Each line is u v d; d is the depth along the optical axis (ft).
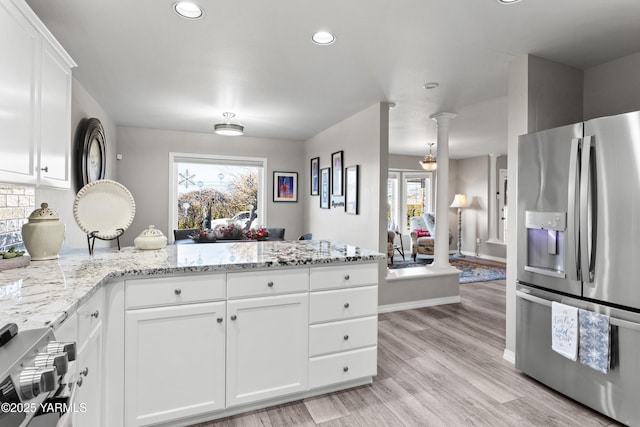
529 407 6.89
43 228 6.43
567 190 6.98
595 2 6.31
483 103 12.96
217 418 6.41
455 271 14.55
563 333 6.95
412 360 9.00
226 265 6.20
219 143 19.39
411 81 10.64
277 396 6.73
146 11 6.80
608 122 6.30
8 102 4.70
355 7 6.59
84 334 4.61
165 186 18.30
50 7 6.64
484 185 26.61
